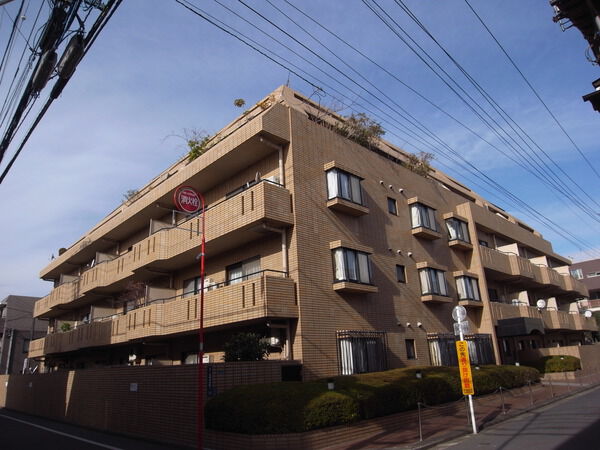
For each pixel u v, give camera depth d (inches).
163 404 467.5
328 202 619.2
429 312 754.2
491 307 881.5
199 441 380.5
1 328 1637.6
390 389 487.2
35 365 1626.5
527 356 1013.8
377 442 409.7
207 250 652.1
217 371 433.1
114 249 992.9
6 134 315.9
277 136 586.9
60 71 265.6
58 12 260.7
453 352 740.7
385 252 703.7
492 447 377.7
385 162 781.3
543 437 401.4
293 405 386.3
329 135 669.3
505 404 633.0
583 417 497.4
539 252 1322.6
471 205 955.3
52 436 537.0
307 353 521.0
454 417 540.1
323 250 590.9
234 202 582.6
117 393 553.9
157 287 770.2
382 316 653.3
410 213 799.7
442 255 850.8
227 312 547.2
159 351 743.7
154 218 832.3
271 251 587.2
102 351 932.0
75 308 1114.1
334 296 582.9
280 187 567.8
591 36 263.9
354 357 560.7
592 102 251.1
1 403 1061.8
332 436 398.6
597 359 1134.4
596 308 1918.1
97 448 442.6
